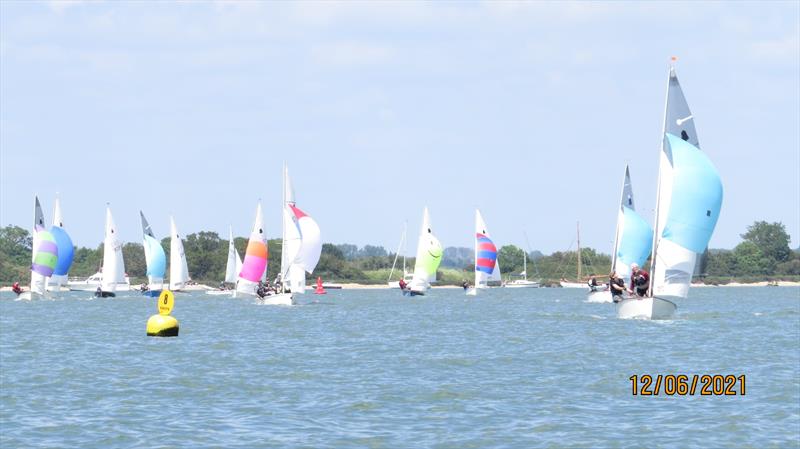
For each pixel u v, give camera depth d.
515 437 57.78
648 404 68.31
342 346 112.38
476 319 166.50
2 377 84.12
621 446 55.34
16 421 63.12
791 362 91.75
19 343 119.50
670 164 129.88
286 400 70.94
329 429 60.31
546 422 61.97
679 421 61.91
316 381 80.69
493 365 91.38
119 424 61.97
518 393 73.62
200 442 56.69
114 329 143.50
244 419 63.59
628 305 139.38
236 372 86.75
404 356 100.19
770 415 63.47
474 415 64.62
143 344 115.56
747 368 87.50
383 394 73.25
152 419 63.69
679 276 130.25
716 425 60.56
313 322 161.00
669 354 98.88
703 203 127.19
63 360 97.69
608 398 71.12
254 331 138.62
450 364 92.56
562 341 114.81
